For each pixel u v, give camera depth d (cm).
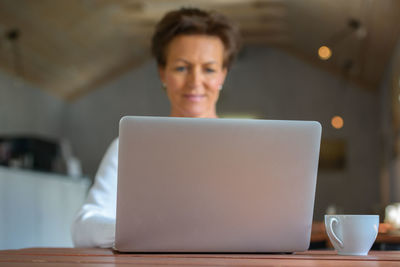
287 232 103
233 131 100
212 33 180
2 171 461
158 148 99
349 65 906
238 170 100
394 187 763
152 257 93
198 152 100
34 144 629
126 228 101
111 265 76
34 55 834
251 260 87
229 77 1032
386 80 845
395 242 208
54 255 97
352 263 82
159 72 193
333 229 106
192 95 181
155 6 812
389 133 810
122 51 966
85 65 951
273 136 101
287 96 1014
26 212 503
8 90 859
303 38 905
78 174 675
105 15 808
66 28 789
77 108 1072
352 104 995
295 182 102
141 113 1059
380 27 679
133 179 99
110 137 1056
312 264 80
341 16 707
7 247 465
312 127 101
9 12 702
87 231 128
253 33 949
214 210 101
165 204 100
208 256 96
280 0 773
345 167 980
